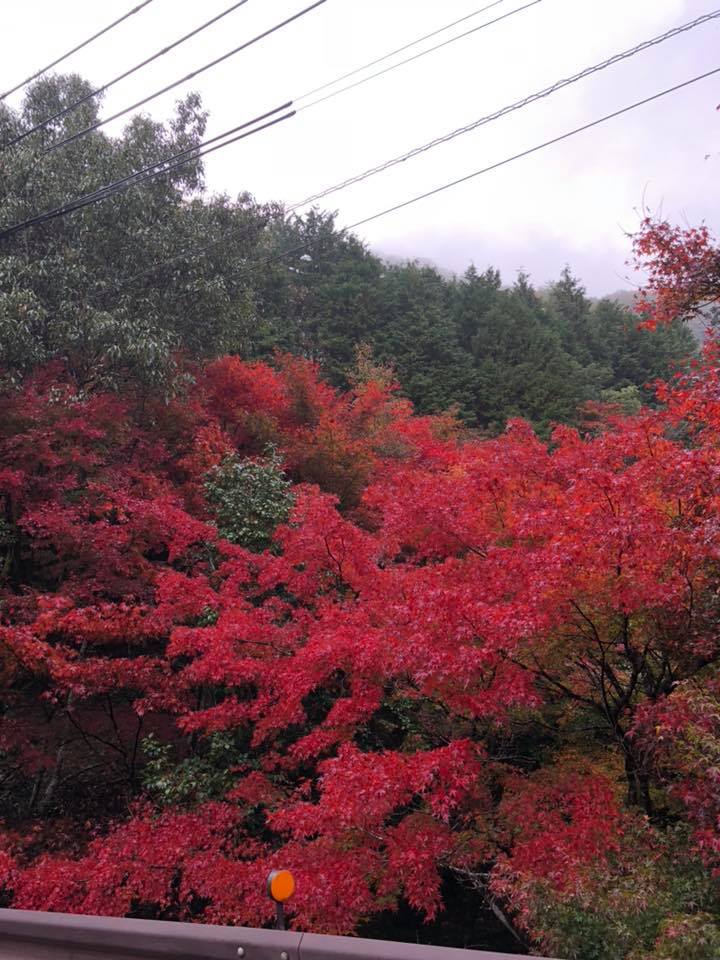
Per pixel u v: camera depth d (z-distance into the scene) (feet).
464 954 9.70
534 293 184.75
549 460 33.47
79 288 54.39
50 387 50.52
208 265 64.34
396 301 134.72
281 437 66.74
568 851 23.45
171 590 37.01
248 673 32.76
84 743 48.88
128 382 57.21
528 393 124.36
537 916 21.56
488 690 27.50
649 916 20.04
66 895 29.60
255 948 10.66
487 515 34.53
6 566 47.01
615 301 183.32
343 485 65.21
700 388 30.22
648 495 27.12
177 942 11.30
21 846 36.14
